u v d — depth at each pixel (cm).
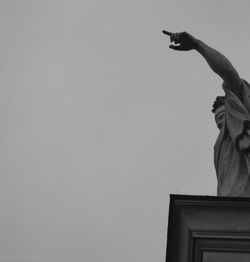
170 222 4750
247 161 5166
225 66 5388
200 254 4638
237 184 5172
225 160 5328
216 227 4694
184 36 5488
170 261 4703
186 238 4694
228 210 4734
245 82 5453
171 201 4788
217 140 5459
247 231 4669
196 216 4734
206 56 5441
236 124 5284
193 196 4778
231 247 4641
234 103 5347
